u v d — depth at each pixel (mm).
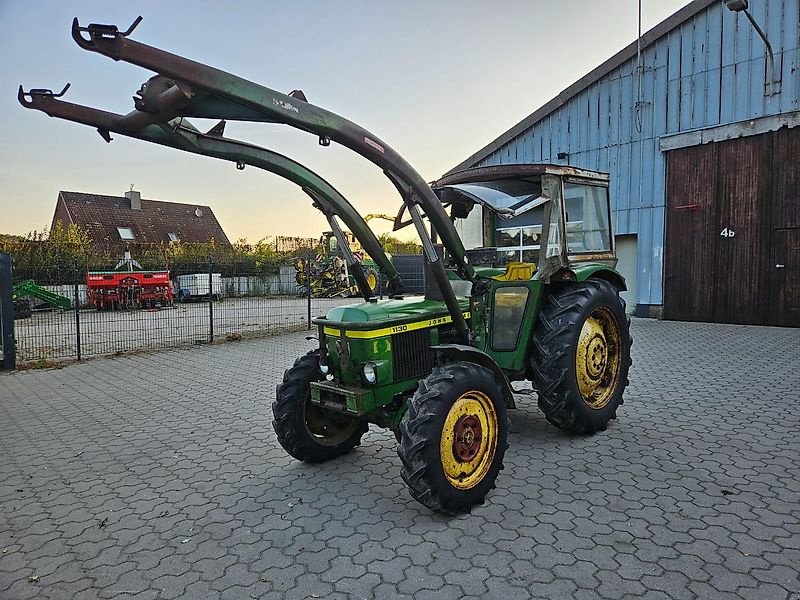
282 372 7652
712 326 10266
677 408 4984
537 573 2475
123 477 3877
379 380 3326
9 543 2963
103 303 16438
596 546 2686
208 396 6297
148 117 2412
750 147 10078
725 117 10367
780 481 3367
